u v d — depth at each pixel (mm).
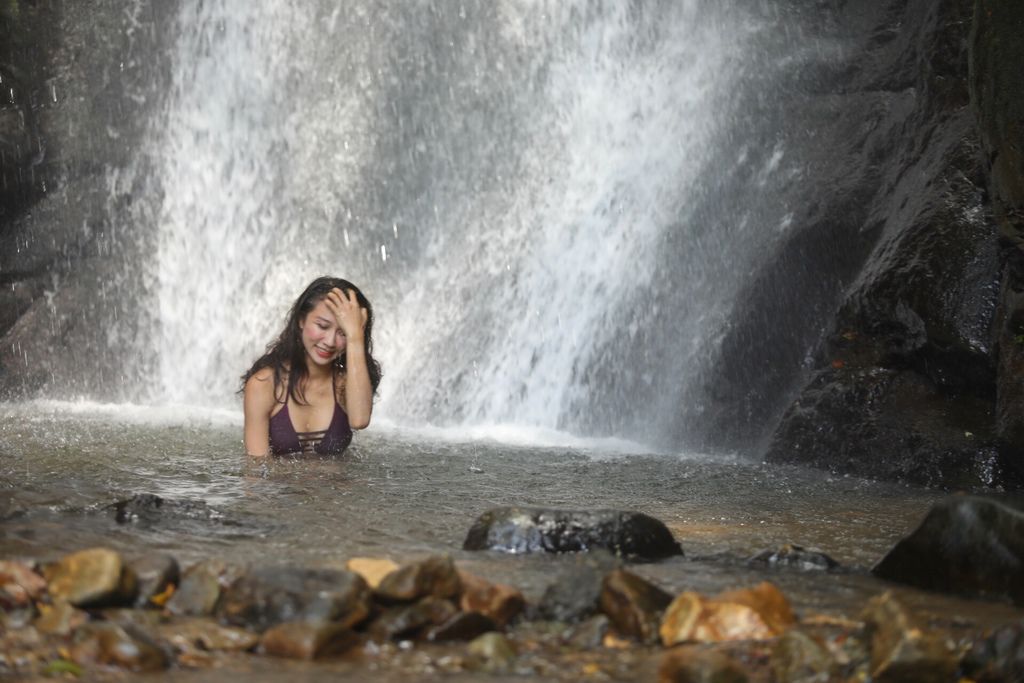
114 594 3098
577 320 11484
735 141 11609
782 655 2736
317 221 14594
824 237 9805
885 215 9445
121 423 9688
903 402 7945
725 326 9992
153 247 15188
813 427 8102
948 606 3424
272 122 15219
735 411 9633
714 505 5801
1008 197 6914
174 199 15336
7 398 13977
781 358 9633
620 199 12203
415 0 14727
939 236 8078
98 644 2729
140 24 15695
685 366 10211
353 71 14953
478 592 3168
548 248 12461
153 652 2707
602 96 13172
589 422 10781
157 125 15547
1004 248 7309
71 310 14820
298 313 6758
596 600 3191
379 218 14320
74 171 15328
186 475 6051
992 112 6969
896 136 10078
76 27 15516
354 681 2615
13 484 5652
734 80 11945
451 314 12625
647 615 3053
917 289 7969
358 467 6531
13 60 15055
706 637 2959
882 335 8344
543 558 4031
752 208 10922
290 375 6797
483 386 11633
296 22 15305
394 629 2965
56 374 14461
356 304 6789
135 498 4789
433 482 6145
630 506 5660
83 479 5875
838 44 11641
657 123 12500
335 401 6887
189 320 14836
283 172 15008
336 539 4367
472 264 13047
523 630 3096
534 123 13641
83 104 15438
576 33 13625
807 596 3529
